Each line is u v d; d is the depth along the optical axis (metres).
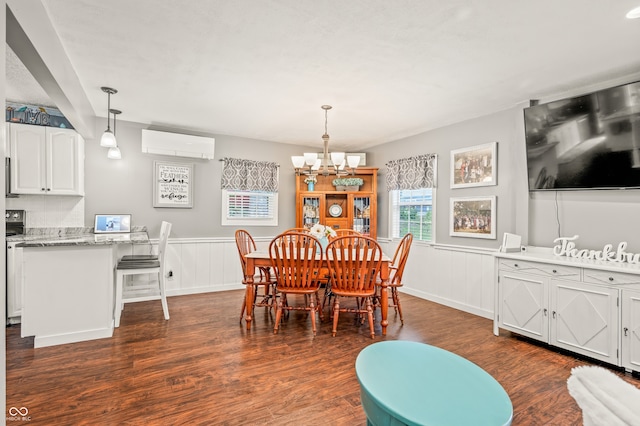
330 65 2.62
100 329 2.93
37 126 3.53
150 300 4.29
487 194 3.78
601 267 2.45
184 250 4.63
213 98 3.38
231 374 2.29
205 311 3.79
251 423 1.77
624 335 2.34
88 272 2.88
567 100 2.92
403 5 1.87
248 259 3.20
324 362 2.49
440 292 4.30
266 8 1.90
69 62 2.56
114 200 4.19
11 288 3.26
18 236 3.57
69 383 2.14
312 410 1.89
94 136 3.93
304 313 3.76
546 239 3.26
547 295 2.78
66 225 3.90
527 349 2.81
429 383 1.27
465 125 4.05
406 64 2.59
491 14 1.94
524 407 1.96
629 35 2.15
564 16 1.95
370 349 1.59
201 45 2.33
